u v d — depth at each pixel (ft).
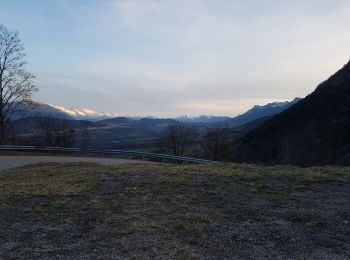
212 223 28.60
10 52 152.87
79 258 22.44
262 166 56.59
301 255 22.58
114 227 28.25
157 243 24.61
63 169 63.82
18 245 25.12
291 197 36.29
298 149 211.00
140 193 38.93
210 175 46.88
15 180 54.03
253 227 27.68
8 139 188.85
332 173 46.85
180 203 34.60
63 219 30.91
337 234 26.25
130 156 150.82
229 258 22.06
